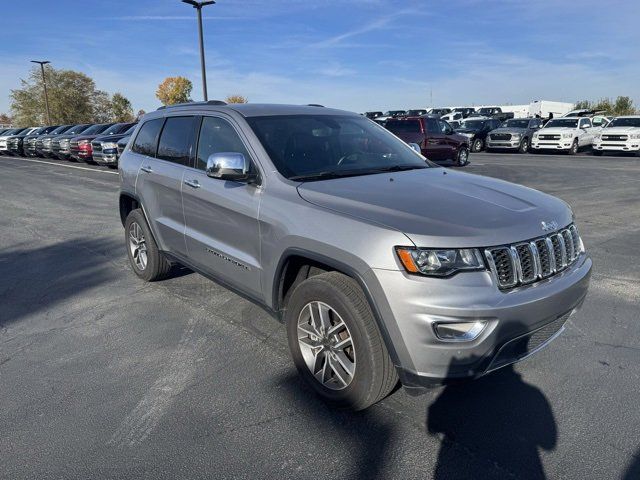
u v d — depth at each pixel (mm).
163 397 3152
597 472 2449
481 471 2471
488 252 2547
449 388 3195
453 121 30781
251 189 3457
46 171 17891
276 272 3203
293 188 3217
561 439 2693
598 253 6164
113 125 21469
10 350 3834
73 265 6074
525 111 39812
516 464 2516
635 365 3436
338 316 2822
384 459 2568
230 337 3984
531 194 3318
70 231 8008
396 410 2979
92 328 4207
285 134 3738
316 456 2598
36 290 5188
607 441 2668
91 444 2715
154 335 4047
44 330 4188
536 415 2902
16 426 2879
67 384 3322
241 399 3113
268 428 2828
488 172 15133
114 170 17766
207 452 2639
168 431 2812
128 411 3008
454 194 3107
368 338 2676
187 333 4070
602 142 21500
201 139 4176
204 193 3895
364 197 2975
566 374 3332
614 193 10820
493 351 2547
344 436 2750
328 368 3033
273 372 3438
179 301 4770
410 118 17016
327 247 2783
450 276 2486
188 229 4262
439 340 2475
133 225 5293
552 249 2830
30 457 2619
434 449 2633
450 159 17328
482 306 2455
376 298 2570
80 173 16922
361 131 4273
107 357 3688
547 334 2934
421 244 2496
